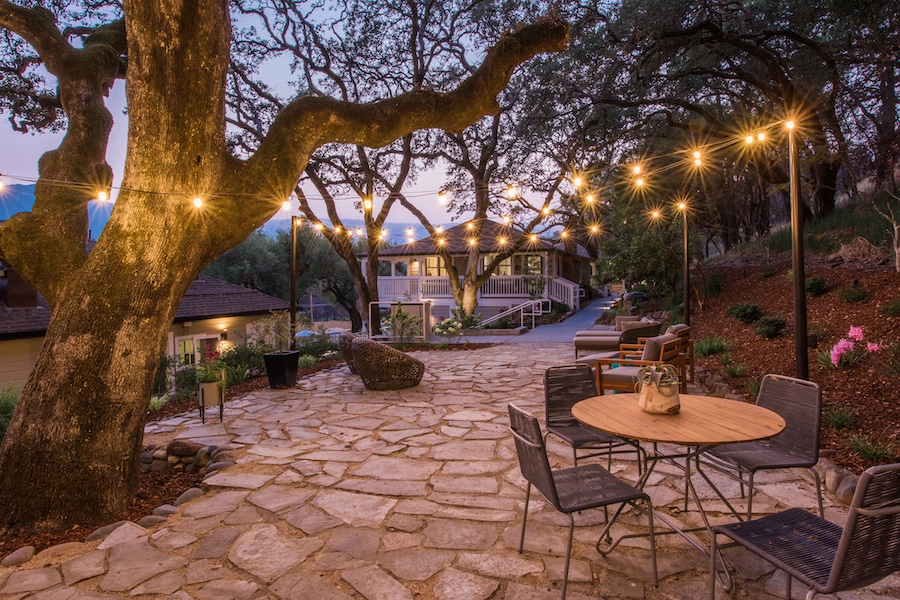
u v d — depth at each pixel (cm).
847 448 445
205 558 325
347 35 1736
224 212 427
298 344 1280
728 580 273
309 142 457
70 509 381
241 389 891
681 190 1781
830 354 625
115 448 399
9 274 1232
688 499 384
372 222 1939
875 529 192
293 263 1055
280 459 513
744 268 1451
